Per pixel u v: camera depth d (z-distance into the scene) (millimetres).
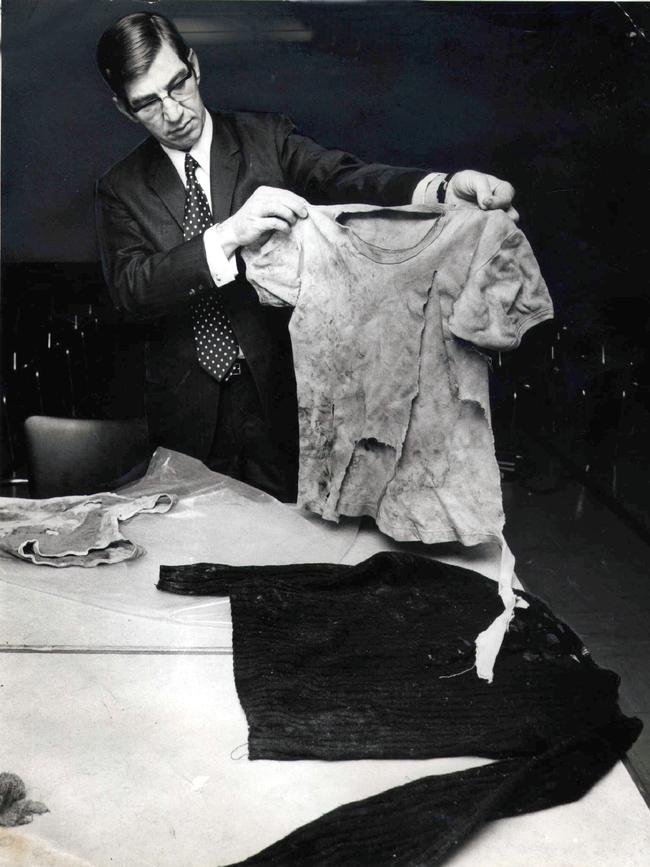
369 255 2174
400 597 2088
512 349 2254
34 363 2377
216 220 2271
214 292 2316
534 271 2170
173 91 2219
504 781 1520
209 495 2430
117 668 1841
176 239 2281
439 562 2195
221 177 2266
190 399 2410
